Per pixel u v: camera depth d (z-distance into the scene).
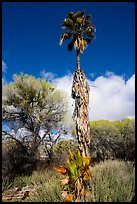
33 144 19.12
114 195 6.27
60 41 13.02
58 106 21.11
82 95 10.56
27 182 13.99
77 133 10.20
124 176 8.55
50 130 20.55
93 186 6.50
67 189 6.39
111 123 27.45
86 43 12.71
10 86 20.23
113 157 25.95
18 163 17.78
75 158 6.40
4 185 12.26
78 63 11.47
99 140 27.34
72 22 12.70
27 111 19.77
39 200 7.32
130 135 25.80
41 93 20.81
